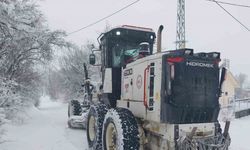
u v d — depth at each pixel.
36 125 12.47
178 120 5.69
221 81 6.08
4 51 11.62
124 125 6.08
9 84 9.98
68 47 15.10
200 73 5.81
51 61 14.73
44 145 8.62
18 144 8.50
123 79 7.54
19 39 10.59
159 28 6.44
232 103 14.27
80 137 10.05
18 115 12.37
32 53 14.05
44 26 13.73
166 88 5.66
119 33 8.13
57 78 31.58
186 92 5.69
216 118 6.04
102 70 8.79
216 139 5.87
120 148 6.02
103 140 6.95
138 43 8.30
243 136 10.52
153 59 6.05
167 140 5.76
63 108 26.67
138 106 6.59
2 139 8.77
